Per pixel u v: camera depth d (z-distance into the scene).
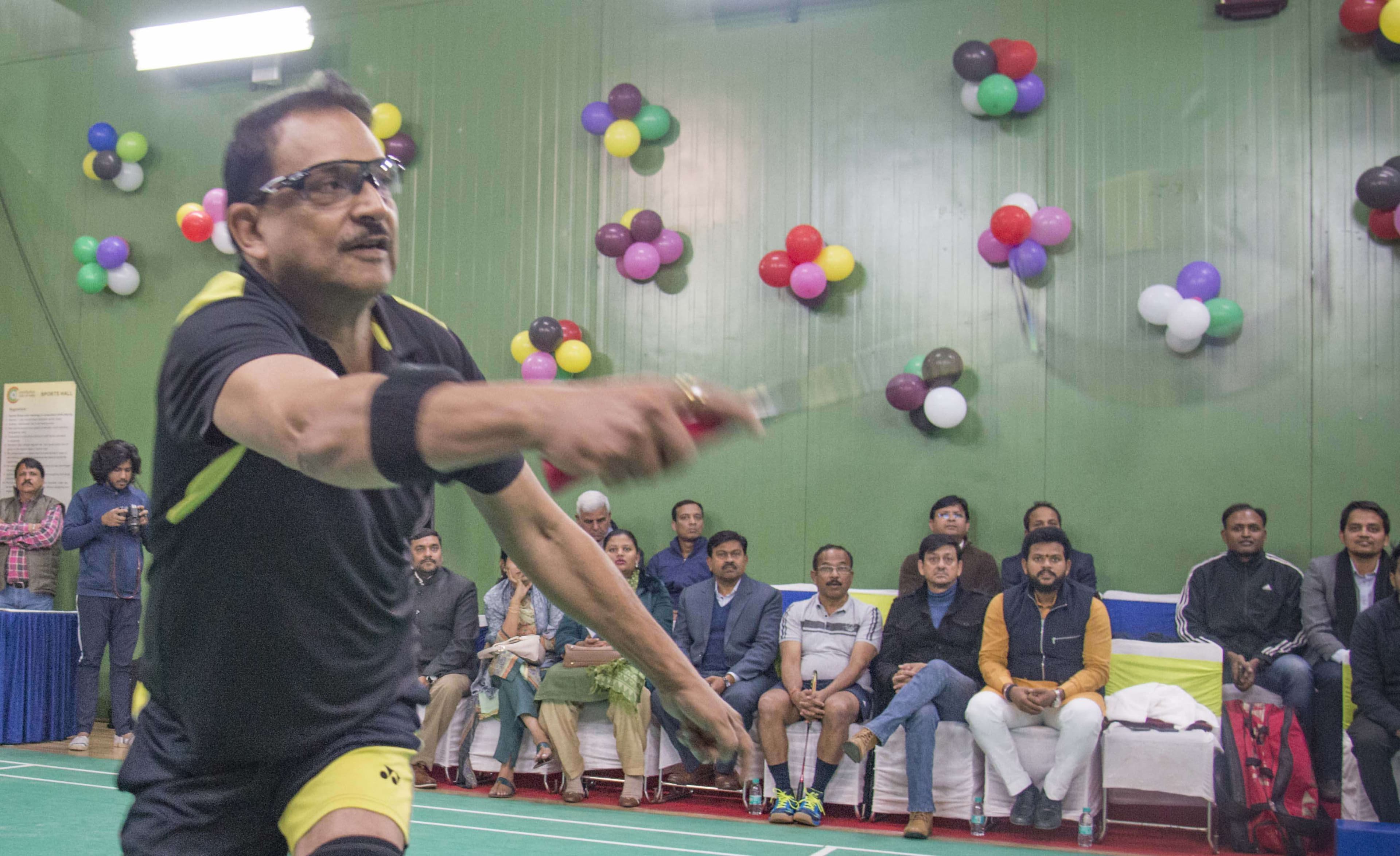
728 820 5.96
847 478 7.68
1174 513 7.05
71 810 5.57
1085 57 7.46
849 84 7.98
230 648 1.33
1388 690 5.41
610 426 0.68
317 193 1.25
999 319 7.47
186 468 1.25
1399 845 4.30
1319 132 7.00
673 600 7.28
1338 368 6.84
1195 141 7.20
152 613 1.38
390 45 9.16
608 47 8.58
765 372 7.93
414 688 1.55
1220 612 6.34
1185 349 5.59
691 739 1.50
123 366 9.58
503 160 8.77
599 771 7.29
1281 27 7.12
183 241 9.52
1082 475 7.23
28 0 10.19
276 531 1.28
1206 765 5.50
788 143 8.07
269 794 1.43
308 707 1.39
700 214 8.21
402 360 1.46
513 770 6.61
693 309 8.16
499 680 6.72
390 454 0.72
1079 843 5.58
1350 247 6.89
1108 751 5.61
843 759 6.02
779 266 7.71
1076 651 5.83
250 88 9.45
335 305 1.33
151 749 1.44
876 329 7.72
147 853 1.39
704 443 0.77
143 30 9.52
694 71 8.35
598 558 1.45
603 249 8.12
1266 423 6.93
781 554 7.77
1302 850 5.43
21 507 9.02
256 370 0.91
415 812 5.92
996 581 6.82
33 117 10.02
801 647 6.39
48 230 9.88
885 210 7.80
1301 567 6.80
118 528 8.09
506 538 1.42
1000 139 7.60
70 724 8.27
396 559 1.45
